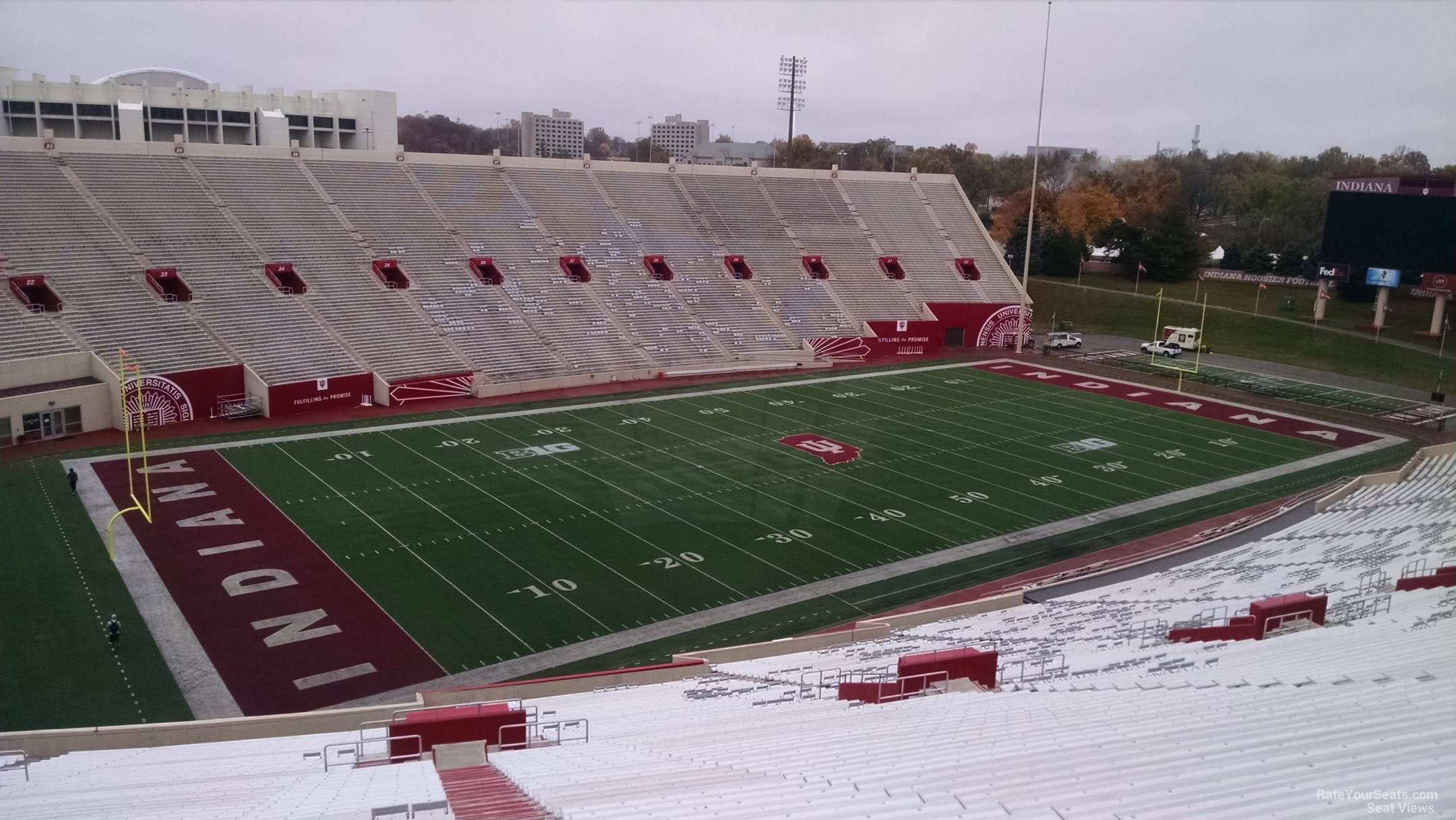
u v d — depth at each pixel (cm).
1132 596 2641
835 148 16738
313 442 4231
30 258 4616
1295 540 3228
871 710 1602
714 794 1041
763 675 2136
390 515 3406
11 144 5016
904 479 4006
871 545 3312
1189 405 5431
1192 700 1359
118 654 2411
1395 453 4597
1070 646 2052
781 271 6881
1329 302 8094
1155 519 3641
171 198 5291
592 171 6975
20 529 3150
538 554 3123
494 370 5275
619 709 1898
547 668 2436
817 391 5544
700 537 3322
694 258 6706
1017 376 6112
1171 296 8650
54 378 4225
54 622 2559
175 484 3634
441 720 1535
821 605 2855
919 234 7588
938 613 2703
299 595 2769
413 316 5388
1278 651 1666
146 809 1212
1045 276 9475
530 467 3988
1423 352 6844
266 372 4650
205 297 4878
